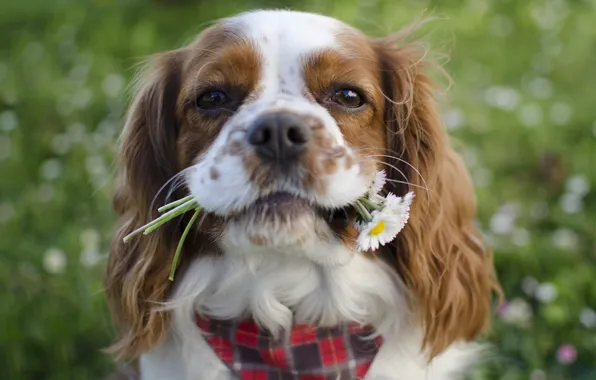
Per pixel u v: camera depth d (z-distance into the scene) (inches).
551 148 36.7
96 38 53.7
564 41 51.6
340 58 21.7
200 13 56.7
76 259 30.4
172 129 23.2
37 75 47.8
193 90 22.0
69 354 28.0
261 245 20.3
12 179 37.1
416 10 53.6
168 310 22.9
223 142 20.5
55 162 37.0
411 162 23.2
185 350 23.0
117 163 24.3
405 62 23.4
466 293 24.2
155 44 51.6
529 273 30.1
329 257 21.2
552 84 45.4
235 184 20.0
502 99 40.6
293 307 22.6
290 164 19.8
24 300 29.4
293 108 20.4
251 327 22.7
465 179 24.5
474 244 24.6
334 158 20.1
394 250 23.1
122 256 23.5
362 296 22.7
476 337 24.9
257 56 21.5
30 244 31.6
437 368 24.1
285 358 22.5
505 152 37.0
